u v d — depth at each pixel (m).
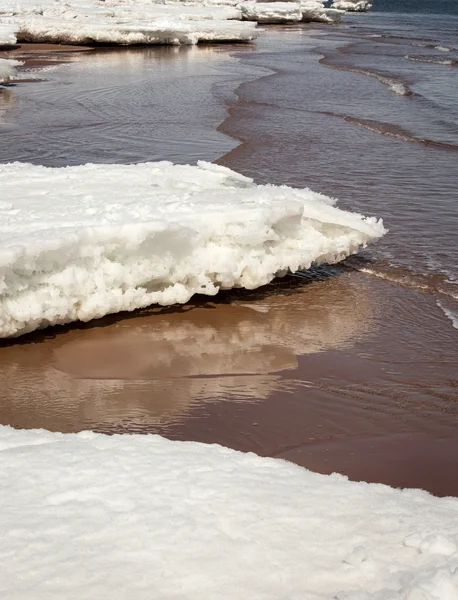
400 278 8.74
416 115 20.25
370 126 18.28
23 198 8.11
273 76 27.94
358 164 14.29
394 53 39.03
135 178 9.13
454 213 11.20
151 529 3.50
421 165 14.32
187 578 3.19
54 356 6.56
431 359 6.78
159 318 7.42
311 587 3.17
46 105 20.70
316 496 3.90
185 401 5.89
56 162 14.00
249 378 6.31
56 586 3.12
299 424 5.59
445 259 9.36
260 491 3.90
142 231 6.89
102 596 3.06
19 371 6.29
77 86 24.38
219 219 7.36
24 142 15.84
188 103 21.38
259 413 5.74
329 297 8.16
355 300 8.11
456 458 5.15
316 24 63.56
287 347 6.93
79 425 5.50
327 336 7.20
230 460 4.26
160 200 7.96
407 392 6.14
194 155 14.79
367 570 3.27
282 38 48.34
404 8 104.25
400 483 4.83
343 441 5.36
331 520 3.66
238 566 3.28
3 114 19.25
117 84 25.02
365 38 50.00
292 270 7.93
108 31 38.94
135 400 5.88
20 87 24.02
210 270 7.47
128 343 6.85
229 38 43.22
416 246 9.80
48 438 4.51
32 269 6.44
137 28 39.38
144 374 6.31
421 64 33.88
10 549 3.34
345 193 12.17
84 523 3.54
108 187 8.62
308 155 14.96
